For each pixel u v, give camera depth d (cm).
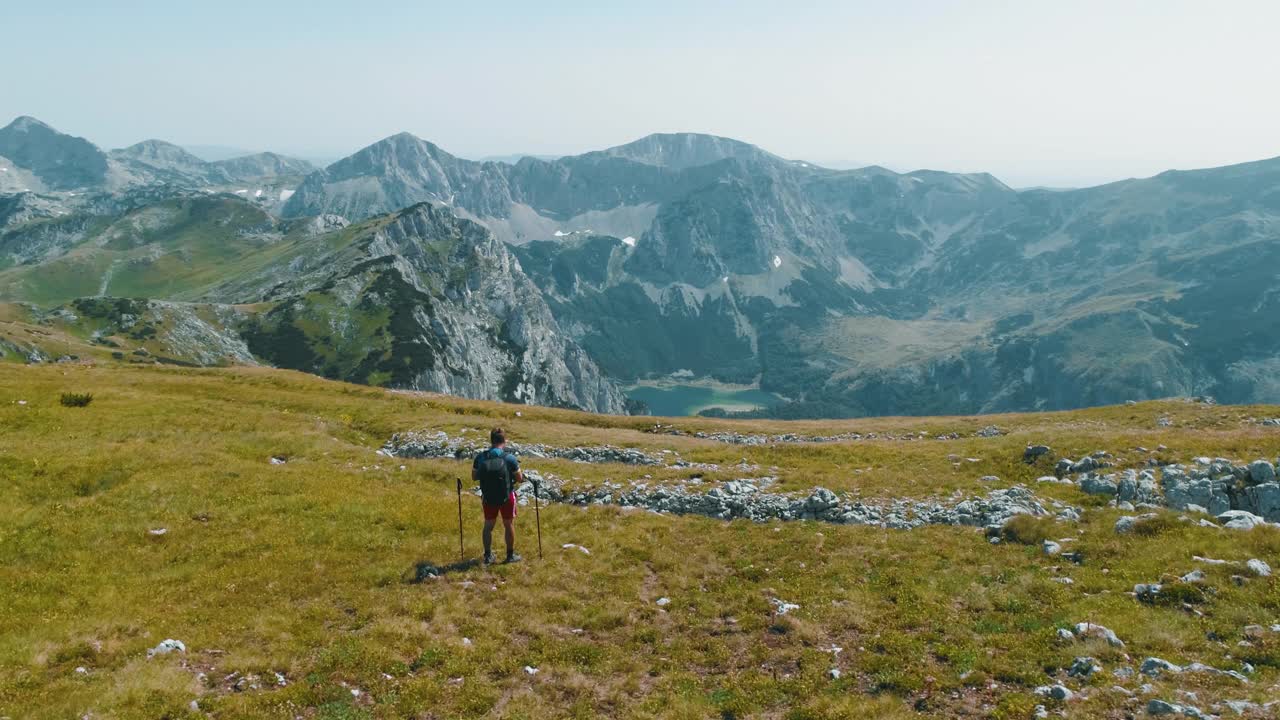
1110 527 2475
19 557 2003
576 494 3369
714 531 2767
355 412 5400
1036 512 2867
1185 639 1650
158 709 1339
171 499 2544
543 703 1492
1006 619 1866
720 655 1736
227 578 2012
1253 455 3366
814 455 4516
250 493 2702
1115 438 4019
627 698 1531
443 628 1795
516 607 1948
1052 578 2120
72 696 1341
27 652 1499
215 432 3753
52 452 2881
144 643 1608
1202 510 2570
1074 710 1361
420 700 1465
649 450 4603
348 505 2644
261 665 1550
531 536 2552
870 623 1894
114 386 5247
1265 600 1792
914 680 1555
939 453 4362
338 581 2047
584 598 2056
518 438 4838
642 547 2489
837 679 1592
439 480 3362
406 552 2286
